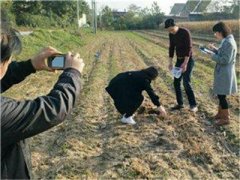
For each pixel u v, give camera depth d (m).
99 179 5.71
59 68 2.23
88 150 6.91
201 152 6.73
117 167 6.11
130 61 21.08
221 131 8.04
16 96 11.40
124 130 8.00
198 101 10.69
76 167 6.11
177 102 9.66
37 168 6.05
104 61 21.06
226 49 7.72
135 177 5.79
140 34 59.97
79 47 31.06
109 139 7.49
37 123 1.78
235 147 7.21
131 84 8.20
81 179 5.69
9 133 1.75
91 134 7.81
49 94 1.87
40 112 1.78
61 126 8.24
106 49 29.81
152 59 21.77
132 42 39.19
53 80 14.28
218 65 7.98
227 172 6.13
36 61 2.34
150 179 5.75
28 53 19.41
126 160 6.36
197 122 8.62
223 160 6.58
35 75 14.93
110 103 10.52
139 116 8.94
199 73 15.73
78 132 7.87
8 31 1.90
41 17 47.84
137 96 8.24
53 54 2.30
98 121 8.80
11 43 1.91
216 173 6.09
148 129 8.01
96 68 17.77
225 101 8.22
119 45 34.75
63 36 34.16
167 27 8.91
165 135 7.68
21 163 1.90
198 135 7.73
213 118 8.80
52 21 51.47
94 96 11.38
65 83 1.92
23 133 1.77
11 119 1.73
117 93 8.29
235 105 10.19
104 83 13.89
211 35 46.56
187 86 9.28
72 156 6.56
